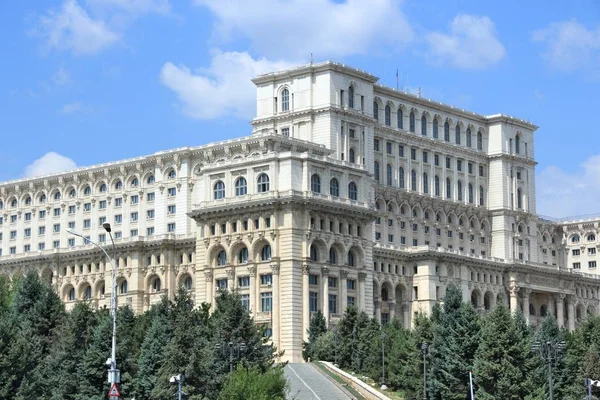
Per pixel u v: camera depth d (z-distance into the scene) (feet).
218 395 432.66
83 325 469.57
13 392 429.79
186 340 439.22
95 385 442.09
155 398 433.48
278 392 414.00
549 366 427.74
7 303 620.49
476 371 486.38
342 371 556.92
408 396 516.32
